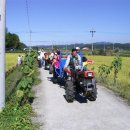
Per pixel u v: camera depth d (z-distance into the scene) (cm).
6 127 840
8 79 2072
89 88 1202
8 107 985
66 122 934
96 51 9831
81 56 1358
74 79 1240
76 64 1304
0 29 956
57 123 922
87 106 1155
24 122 877
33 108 1114
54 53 2388
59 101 1250
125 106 1161
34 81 1861
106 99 1295
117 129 866
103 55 9600
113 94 1427
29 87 1109
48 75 2353
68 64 1323
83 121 947
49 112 1056
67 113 1046
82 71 1205
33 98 1308
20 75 2361
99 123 926
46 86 1697
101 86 1712
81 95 1367
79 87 1259
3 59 975
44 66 3133
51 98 1317
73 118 980
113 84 1766
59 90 1545
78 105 1173
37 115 1013
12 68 2902
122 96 1366
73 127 884
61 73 1684
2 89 984
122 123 927
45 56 2978
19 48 14988
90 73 1187
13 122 867
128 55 9288
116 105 1176
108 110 1092
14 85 1711
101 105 1174
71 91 1212
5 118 909
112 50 10262
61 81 1788
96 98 1305
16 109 981
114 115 1020
